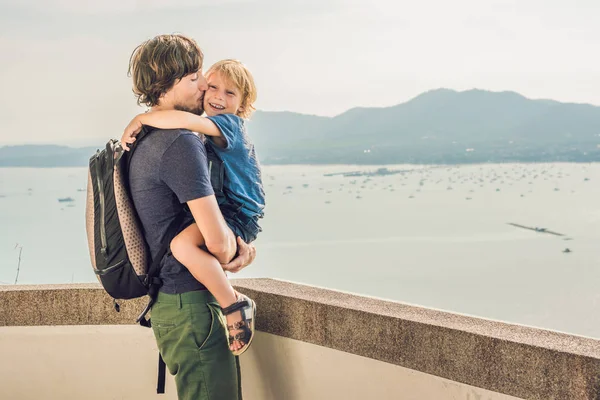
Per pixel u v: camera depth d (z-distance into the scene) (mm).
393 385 2098
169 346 1989
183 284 1938
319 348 2270
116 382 2652
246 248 2004
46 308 2666
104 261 1919
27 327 2693
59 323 2664
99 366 2658
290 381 2367
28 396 2727
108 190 1894
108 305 2615
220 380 1973
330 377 2250
